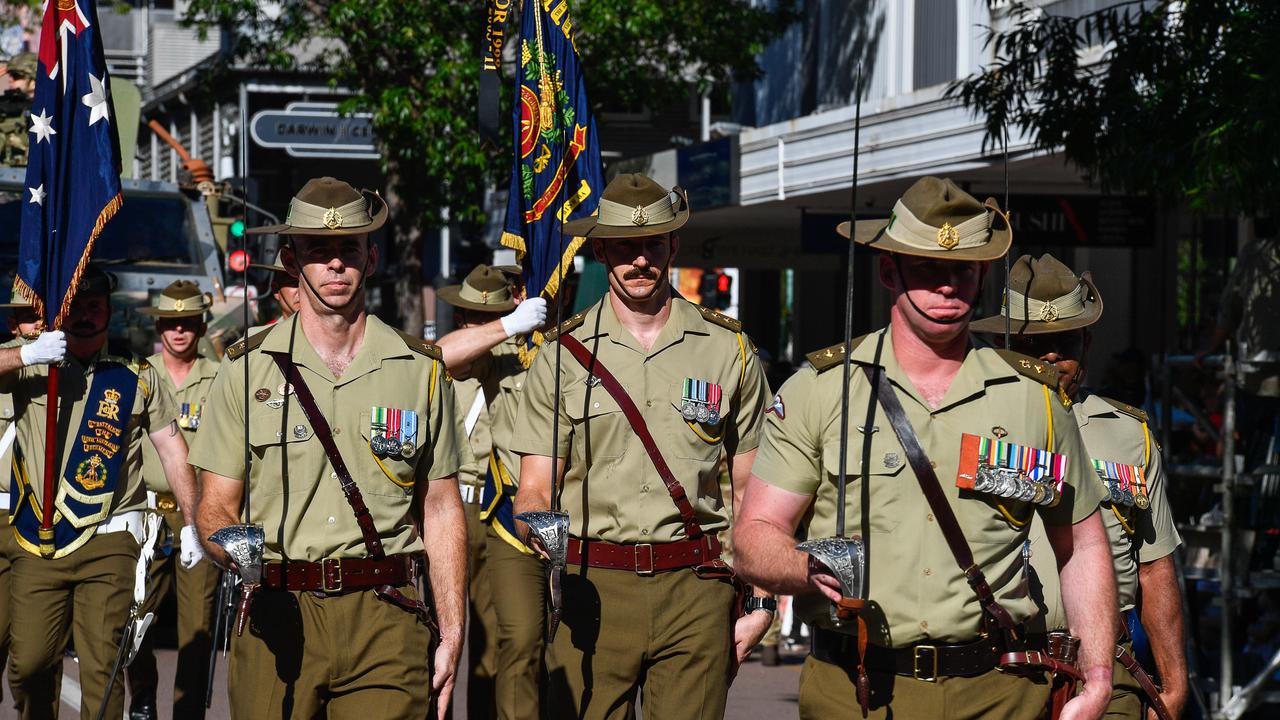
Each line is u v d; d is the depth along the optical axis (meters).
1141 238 15.70
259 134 23.48
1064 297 5.76
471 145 21.69
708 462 6.33
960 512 4.53
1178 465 8.98
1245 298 9.17
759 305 32.00
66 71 7.49
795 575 4.47
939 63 20.50
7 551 7.60
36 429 7.60
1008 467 4.50
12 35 30.92
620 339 6.37
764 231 24.33
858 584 4.23
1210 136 8.64
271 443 5.61
